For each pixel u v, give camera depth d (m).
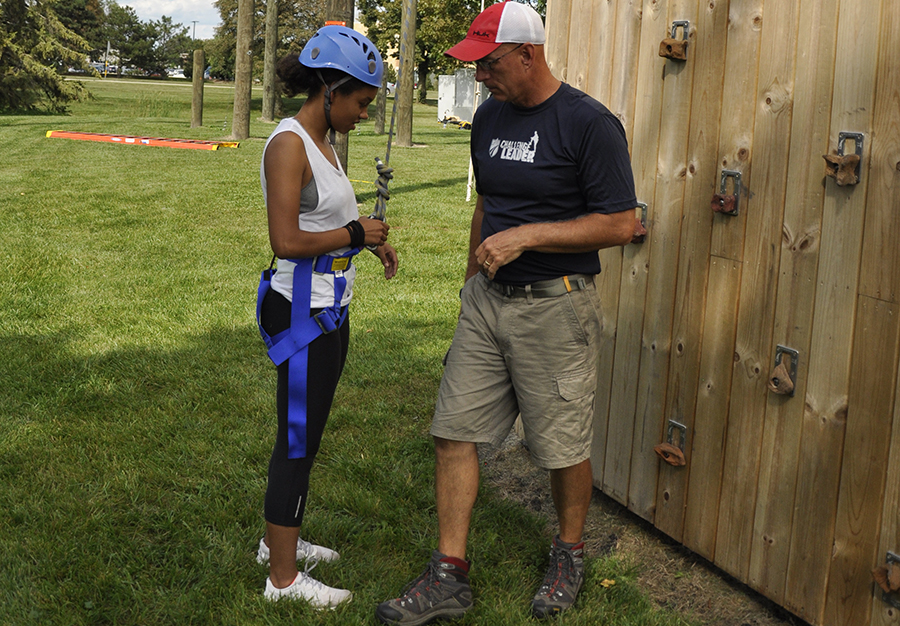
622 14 3.16
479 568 2.84
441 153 20.56
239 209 10.65
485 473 3.68
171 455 3.66
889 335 2.21
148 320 5.73
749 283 2.65
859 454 2.33
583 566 2.74
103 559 2.85
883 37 2.18
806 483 2.49
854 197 2.28
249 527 3.04
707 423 2.85
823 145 2.36
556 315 2.47
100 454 3.64
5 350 5.01
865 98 2.23
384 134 26.88
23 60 33.97
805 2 2.39
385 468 3.59
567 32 3.55
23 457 3.60
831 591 2.44
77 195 11.37
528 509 3.36
